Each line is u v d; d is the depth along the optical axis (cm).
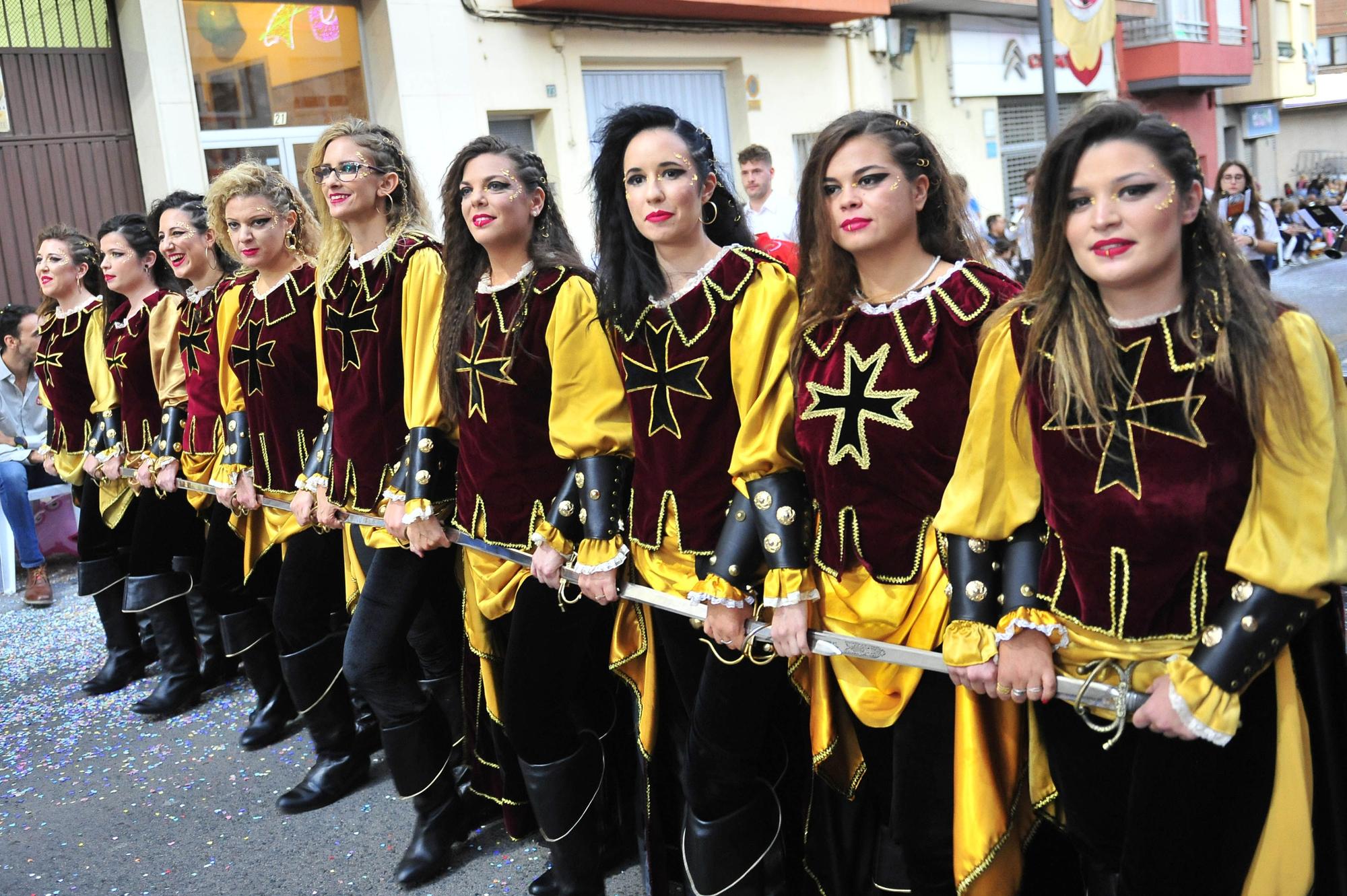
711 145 250
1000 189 1667
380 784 373
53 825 367
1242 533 180
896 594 222
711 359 241
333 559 352
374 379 318
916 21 1473
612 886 305
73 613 597
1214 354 179
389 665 308
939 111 1527
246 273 388
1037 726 217
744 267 241
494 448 282
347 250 326
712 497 245
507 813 318
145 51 815
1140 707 184
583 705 304
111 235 437
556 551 268
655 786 281
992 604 206
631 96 1127
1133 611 189
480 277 289
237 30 862
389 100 930
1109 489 188
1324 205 2031
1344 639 194
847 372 222
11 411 668
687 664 256
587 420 267
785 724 269
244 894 316
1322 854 190
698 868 256
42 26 801
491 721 317
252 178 355
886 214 215
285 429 363
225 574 401
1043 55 1179
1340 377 182
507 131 1034
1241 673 177
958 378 214
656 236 240
